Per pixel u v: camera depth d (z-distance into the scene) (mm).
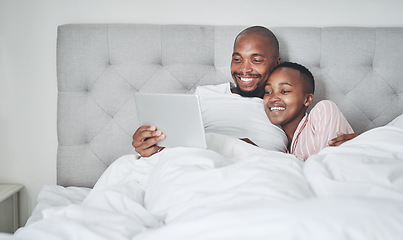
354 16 1979
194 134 1407
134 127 1899
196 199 1029
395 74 1909
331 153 1262
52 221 962
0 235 987
